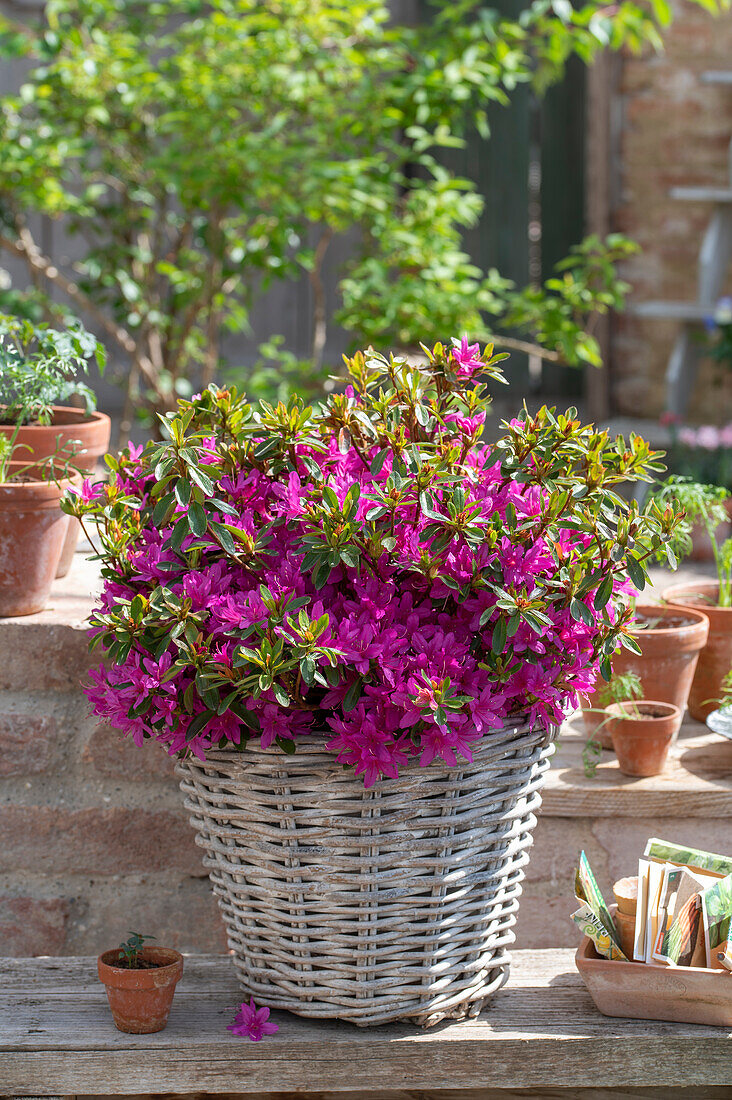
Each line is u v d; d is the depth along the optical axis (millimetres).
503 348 4500
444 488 1140
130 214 3559
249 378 3361
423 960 1201
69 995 1333
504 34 3104
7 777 1542
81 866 1547
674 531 1245
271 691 1098
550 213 4434
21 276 4344
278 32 2883
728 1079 1249
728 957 1219
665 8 2793
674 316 3660
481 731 1103
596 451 1166
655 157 4164
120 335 3336
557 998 1322
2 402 1683
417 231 3045
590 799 1518
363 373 1242
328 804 1155
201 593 1106
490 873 1225
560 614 1151
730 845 1557
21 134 3152
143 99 3102
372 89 2936
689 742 1662
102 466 2799
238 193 2826
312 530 1124
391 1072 1224
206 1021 1267
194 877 1562
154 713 1151
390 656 1077
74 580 1739
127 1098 1361
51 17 3092
